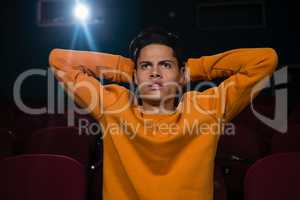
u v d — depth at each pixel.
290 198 1.39
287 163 1.40
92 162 2.04
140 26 4.83
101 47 4.88
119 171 1.05
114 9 4.85
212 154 1.03
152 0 4.82
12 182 1.43
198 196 0.99
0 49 4.94
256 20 4.79
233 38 4.80
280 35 4.73
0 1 4.93
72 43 4.91
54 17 4.94
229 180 2.04
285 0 4.71
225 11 4.82
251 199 1.39
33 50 4.93
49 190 1.42
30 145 2.22
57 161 1.43
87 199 1.64
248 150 2.07
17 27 4.94
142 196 0.98
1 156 2.28
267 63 1.01
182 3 4.80
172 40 1.08
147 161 1.02
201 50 4.81
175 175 0.99
